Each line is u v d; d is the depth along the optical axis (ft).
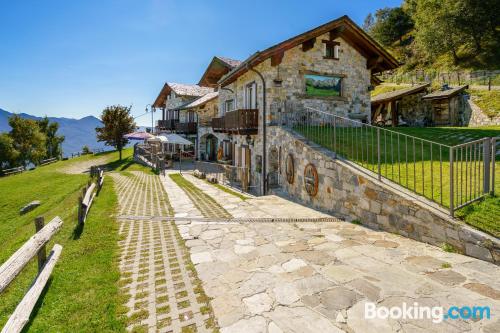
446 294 11.75
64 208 36.65
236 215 26.08
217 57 57.52
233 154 60.08
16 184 72.79
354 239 18.71
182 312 11.24
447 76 113.09
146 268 15.21
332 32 44.11
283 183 37.40
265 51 37.73
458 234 15.51
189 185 46.47
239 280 13.66
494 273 13.25
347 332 9.75
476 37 134.82
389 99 77.41
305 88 43.57
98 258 16.52
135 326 10.43
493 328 9.67
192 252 17.34
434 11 148.36
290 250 17.19
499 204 16.35
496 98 69.51
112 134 103.60
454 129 42.98
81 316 11.19
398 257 15.49
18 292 13.60
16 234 34.24
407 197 18.58
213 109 87.51
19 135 143.84
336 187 25.48
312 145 30.76
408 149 30.48
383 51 45.83
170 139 79.41
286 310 11.11
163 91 118.93
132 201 33.04
